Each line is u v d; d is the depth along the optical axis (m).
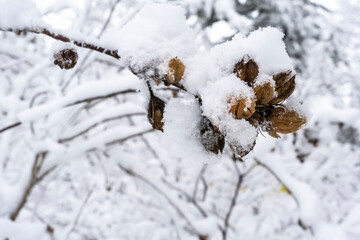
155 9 0.30
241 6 0.98
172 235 1.30
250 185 1.18
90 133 1.24
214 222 0.78
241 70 0.26
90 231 1.40
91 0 0.69
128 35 0.29
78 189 1.44
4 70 1.03
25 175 0.68
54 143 0.67
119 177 1.28
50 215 1.40
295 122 0.27
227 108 0.26
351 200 1.26
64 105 0.46
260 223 1.46
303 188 0.59
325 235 0.53
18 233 0.57
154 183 0.79
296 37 1.07
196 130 0.29
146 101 0.32
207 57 0.28
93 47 0.29
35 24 0.28
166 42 0.28
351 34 1.14
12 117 0.74
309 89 1.17
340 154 1.09
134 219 1.44
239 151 0.27
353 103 1.27
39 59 0.95
